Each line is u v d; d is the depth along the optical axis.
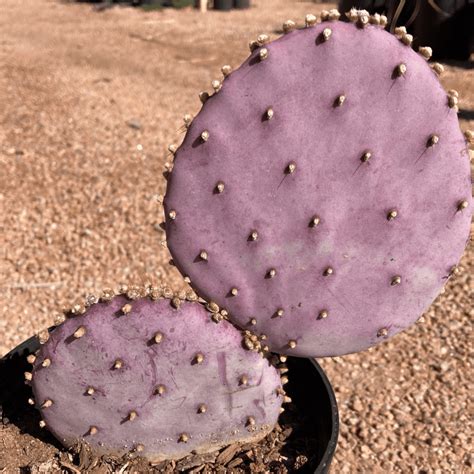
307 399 0.43
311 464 0.38
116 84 1.58
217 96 0.31
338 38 0.30
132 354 0.34
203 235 0.33
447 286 0.78
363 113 0.31
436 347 0.68
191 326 0.34
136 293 0.33
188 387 0.35
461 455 0.55
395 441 0.57
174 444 0.37
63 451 0.39
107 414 0.36
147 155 1.15
